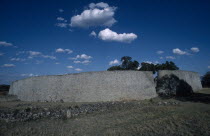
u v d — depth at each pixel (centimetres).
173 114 1305
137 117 1286
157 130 959
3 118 1371
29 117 1370
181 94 2880
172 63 4291
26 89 3347
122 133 940
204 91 3238
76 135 946
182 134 879
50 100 2861
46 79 3061
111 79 2623
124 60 4912
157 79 2934
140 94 2564
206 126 983
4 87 5572
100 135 927
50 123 1223
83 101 2588
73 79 2794
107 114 1466
